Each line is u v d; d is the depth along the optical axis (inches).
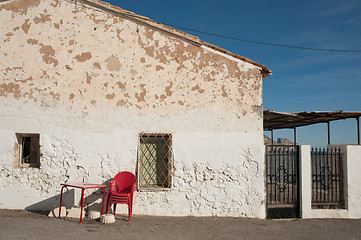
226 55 305.9
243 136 303.3
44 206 276.2
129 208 259.0
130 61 290.7
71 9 286.7
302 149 313.9
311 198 316.8
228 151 299.7
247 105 306.7
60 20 285.0
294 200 313.6
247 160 302.0
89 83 284.8
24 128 278.1
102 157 282.5
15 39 281.7
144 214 282.5
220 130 300.2
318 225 283.7
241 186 299.4
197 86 299.6
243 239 230.2
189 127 295.9
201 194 293.3
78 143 280.8
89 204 278.2
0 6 283.0
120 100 287.7
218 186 296.2
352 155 322.3
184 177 291.6
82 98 283.4
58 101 281.4
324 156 323.3
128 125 287.3
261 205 300.4
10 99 279.1
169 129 292.8
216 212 294.4
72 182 277.6
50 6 284.8
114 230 231.5
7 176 275.6
